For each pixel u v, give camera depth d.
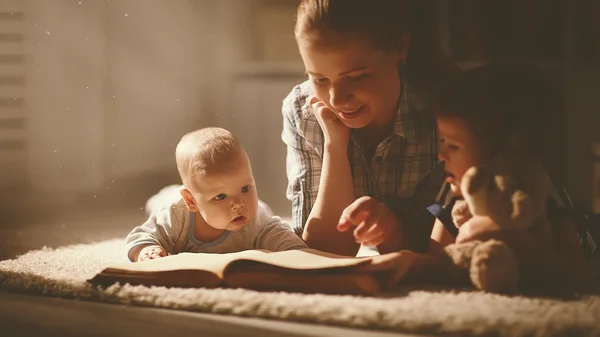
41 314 1.12
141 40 3.36
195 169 1.42
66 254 1.67
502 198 1.15
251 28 3.51
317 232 1.43
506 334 0.92
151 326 1.04
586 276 1.30
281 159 3.34
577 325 0.93
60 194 3.05
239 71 3.45
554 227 1.29
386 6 1.34
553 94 1.25
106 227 2.31
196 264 1.23
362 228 1.25
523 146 1.20
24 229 2.27
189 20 3.46
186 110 3.48
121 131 3.31
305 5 1.33
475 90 1.22
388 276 1.17
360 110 1.35
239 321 1.05
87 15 3.13
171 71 3.45
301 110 1.53
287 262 1.19
